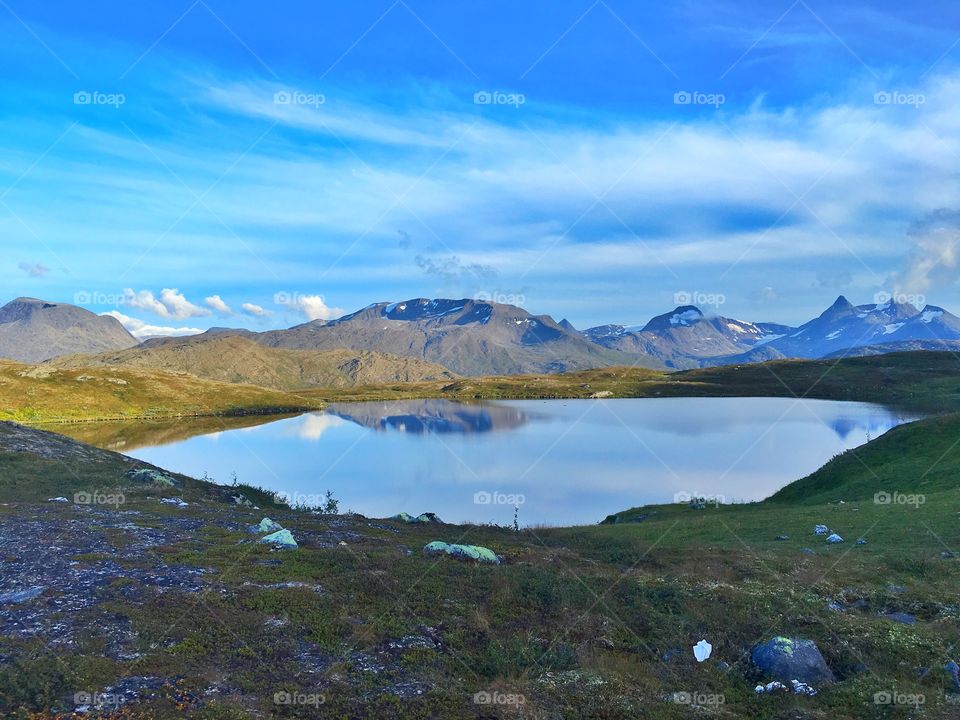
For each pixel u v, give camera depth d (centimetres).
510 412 19388
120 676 1285
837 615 1991
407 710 1281
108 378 18800
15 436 5203
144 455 9744
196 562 2131
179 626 1559
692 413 16338
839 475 5350
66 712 1135
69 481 3881
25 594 1703
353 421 17038
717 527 4009
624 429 13275
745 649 1767
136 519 2897
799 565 2653
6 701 1150
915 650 1744
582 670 1552
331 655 1503
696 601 2078
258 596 1808
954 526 3194
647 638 1803
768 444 10306
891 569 2562
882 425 12219
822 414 14412
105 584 1834
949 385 17925
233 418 17525
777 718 1399
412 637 1655
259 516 3338
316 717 1216
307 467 8775
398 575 2139
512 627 1788
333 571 2133
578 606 1991
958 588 2262
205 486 4503
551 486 7312
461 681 1436
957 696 1509
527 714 1298
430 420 17150
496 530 3941
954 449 4950
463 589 2053
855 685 1558
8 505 3077
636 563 2720
